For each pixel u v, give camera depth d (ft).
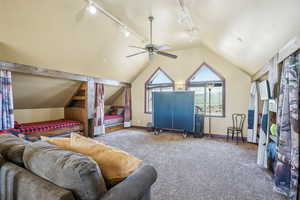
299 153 6.13
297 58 6.18
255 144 14.05
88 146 4.07
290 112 6.29
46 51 11.44
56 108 17.87
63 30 10.76
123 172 3.69
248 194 6.75
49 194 2.82
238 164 9.75
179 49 18.72
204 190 7.02
